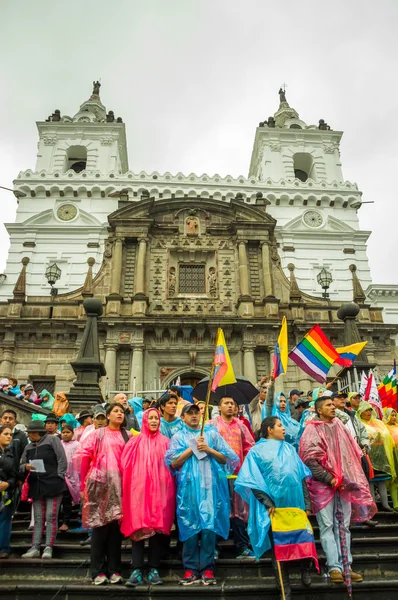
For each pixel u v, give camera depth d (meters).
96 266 36.78
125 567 8.06
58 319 27.44
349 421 9.99
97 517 7.49
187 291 30.39
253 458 7.41
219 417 9.54
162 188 40.16
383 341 28.84
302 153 46.25
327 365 14.38
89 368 19.28
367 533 9.44
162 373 27.50
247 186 40.88
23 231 37.81
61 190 39.56
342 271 38.06
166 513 7.59
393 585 7.23
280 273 31.03
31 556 8.52
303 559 7.22
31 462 8.71
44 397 20.12
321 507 7.42
